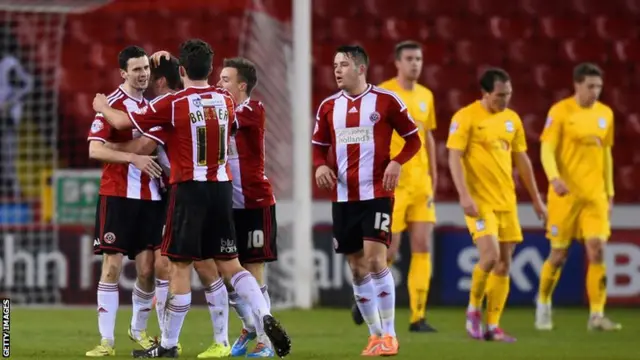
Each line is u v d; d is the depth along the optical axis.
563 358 26.47
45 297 42.72
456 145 31.42
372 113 25.41
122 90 25.78
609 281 44.38
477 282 31.47
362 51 25.72
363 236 25.69
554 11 53.78
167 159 26.17
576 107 35.69
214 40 51.91
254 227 25.72
